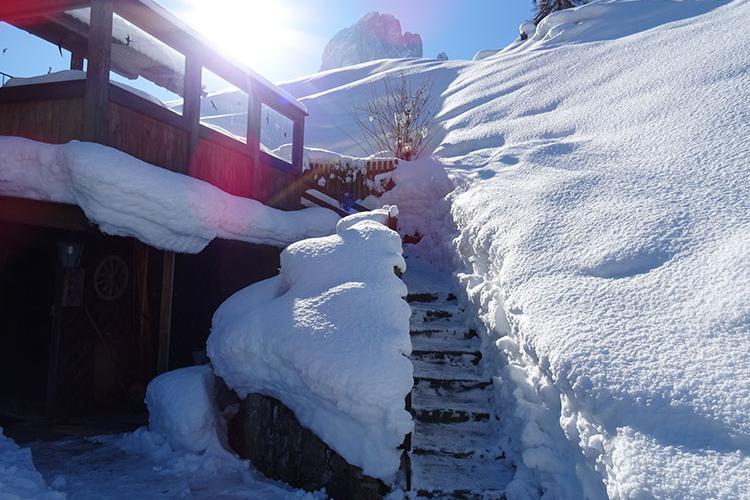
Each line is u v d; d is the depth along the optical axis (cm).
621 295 311
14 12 545
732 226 334
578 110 832
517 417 348
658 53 915
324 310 382
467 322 512
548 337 300
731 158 436
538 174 591
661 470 204
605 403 243
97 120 469
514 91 1163
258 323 403
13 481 285
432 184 797
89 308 578
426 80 1823
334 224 803
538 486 319
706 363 237
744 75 620
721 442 204
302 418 378
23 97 514
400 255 415
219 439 426
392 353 340
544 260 381
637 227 372
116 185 447
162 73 856
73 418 542
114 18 712
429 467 367
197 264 742
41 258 664
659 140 552
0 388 634
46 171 467
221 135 645
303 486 368
